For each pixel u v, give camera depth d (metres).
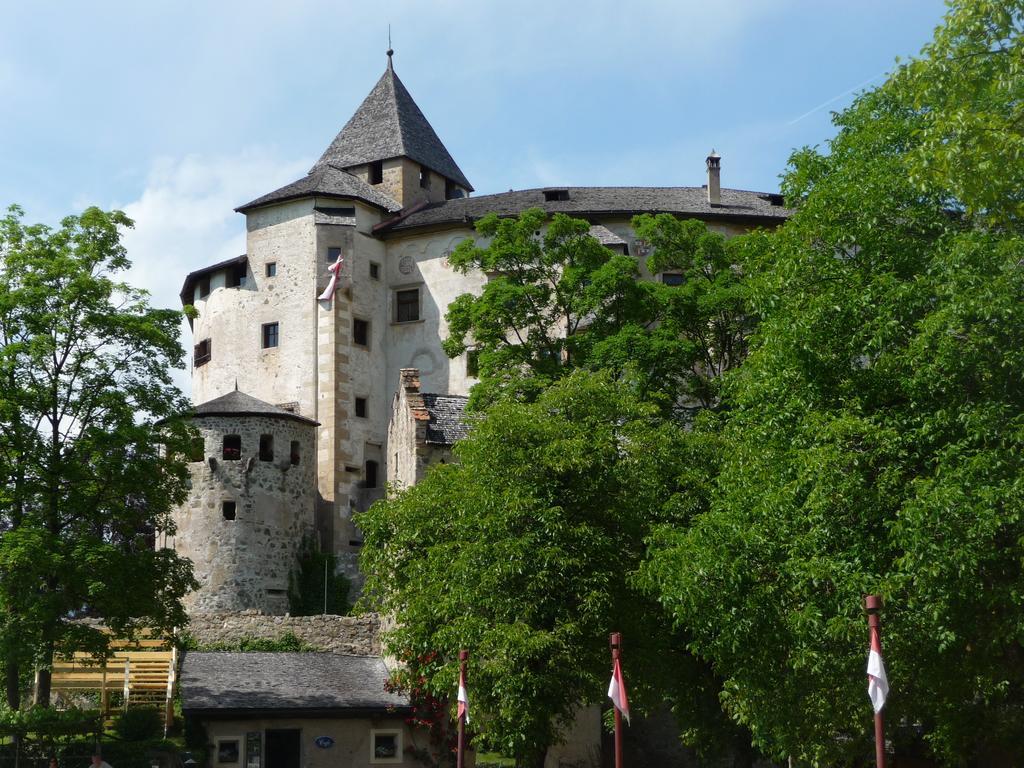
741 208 64.62
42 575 35.25
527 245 50.03
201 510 55.16
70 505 36.00
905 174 24.50
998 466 21.11
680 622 25.78
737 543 24.33
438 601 29.80
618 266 48.00
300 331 65.06
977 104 22.55
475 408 42.12
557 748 36.47
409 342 66.06
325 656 40.41
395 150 71.69
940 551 20.89
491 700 29.02
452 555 29.86
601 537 28.75
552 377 45.38
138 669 39.66
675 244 50.25
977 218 24.05
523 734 28.02
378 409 65.69
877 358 24.27
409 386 43.53
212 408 56.12
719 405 41.22
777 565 24.14
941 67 21.98
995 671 22.23
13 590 34.75
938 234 24.91
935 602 21.22
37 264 37.41
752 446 25.80
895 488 22.75
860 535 22.83
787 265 25.64
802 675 24.23
